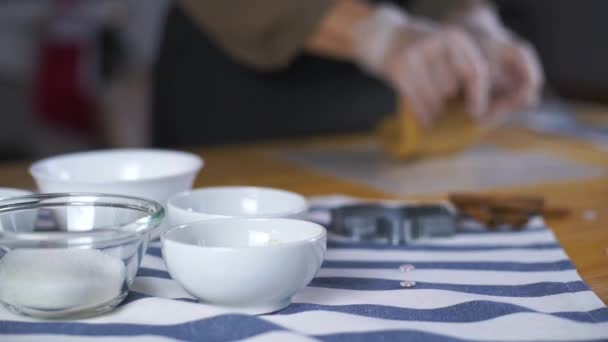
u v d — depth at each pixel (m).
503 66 1.15
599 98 1.97
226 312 0.41
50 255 0.43
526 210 0.71
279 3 1.16
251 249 0.42
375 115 1.54
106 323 0.42
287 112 1.48
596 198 0.84
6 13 1.88
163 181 0.60
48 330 0.41
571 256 0.60
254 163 1.08
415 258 0.59
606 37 1.95
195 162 0.67
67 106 1.97
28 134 2.08
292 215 0.53
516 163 1.07
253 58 1.25
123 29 1.92
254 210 0.60
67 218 0.49
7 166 1.05
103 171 0.69
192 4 1.25
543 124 1.40
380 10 1.14
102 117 2.04
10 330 0.41
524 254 0.60
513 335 0.41
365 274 0.54
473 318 0.44
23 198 0.49
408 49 1.05
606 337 0.41
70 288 0.42
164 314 0.42
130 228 0.43
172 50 1.45
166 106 1.48
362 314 0.45
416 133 1.05
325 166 1.06
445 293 0.48
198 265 0.43
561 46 2.08
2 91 2.02
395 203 0.75
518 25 2.15
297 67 1.44
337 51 1.20
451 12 1.26
